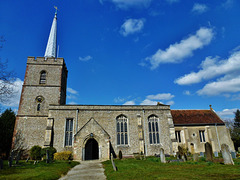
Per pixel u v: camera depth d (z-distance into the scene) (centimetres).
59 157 2200
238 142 4000
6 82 1866
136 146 2645
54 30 3766
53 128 2561
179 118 3253
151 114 2873
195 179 911
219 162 1526
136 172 1195
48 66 3097
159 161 1862
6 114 3588
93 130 2448
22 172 1286
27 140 2589
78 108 2698
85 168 1616
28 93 2877
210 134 3089
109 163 1819
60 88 2992
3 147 3331
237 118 5300
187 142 2975
